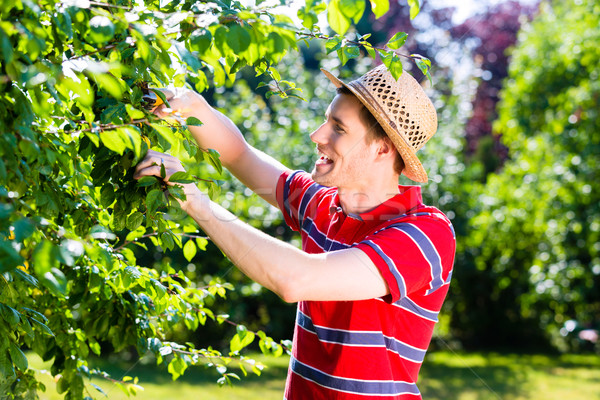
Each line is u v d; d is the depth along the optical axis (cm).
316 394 147
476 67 846
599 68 707
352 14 102
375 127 142
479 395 601
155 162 119
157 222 130
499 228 783
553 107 800
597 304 776
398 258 130
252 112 525
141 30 99
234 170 173
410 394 149
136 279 148
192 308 177
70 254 81
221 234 121
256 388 569
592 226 682
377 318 141
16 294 131
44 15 107
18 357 125
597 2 702
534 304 852
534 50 820
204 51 102
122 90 109
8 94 99
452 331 881
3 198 89
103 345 670
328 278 123
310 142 526
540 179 743
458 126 666
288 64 553
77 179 133
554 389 630
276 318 662
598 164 698
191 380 589
